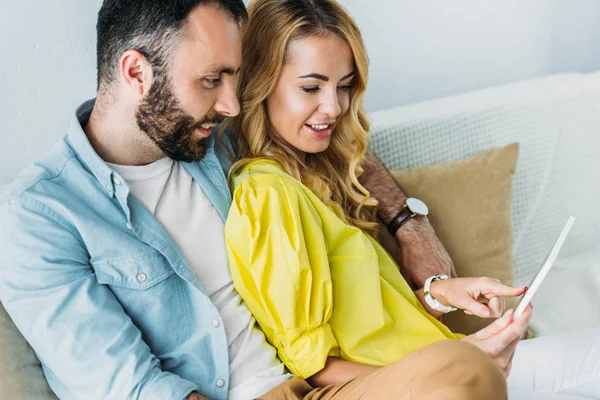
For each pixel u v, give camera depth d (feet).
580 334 5.15
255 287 4.53
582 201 6.51
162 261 4.38
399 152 6.17
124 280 4.26
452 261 5.77
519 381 5.00
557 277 6.20
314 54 4.74
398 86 7.39
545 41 7.66
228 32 4.29
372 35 7.15
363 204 5.40
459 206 5.88
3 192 4.32
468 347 3.47
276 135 5.10
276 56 4.79
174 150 4.47
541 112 6.38
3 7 4.98
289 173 5.01
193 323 4.45
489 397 3.35
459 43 7.45
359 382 3.89
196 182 4.74
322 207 4.78
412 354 3.59
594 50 7.75
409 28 7.25
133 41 4.23
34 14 5.11
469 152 6.29
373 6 7.07
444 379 3.40
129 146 4.47
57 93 5.33
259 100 4.92
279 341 4.53
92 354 4.05
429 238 5.52
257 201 4.52
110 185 4.29
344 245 4.84
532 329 5.71
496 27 7.50
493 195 5.96
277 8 4.80
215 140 5.17
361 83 5.08
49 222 4.13
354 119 5.22
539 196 6.43
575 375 4.92
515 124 6.35
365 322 4.71
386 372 3.67
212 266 4.61
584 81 6.49
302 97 4.84
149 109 4.34
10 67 5.09
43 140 5.34
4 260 4.11
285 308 4.37
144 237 4.32
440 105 6.31
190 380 4.40
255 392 4.39
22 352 4.32
